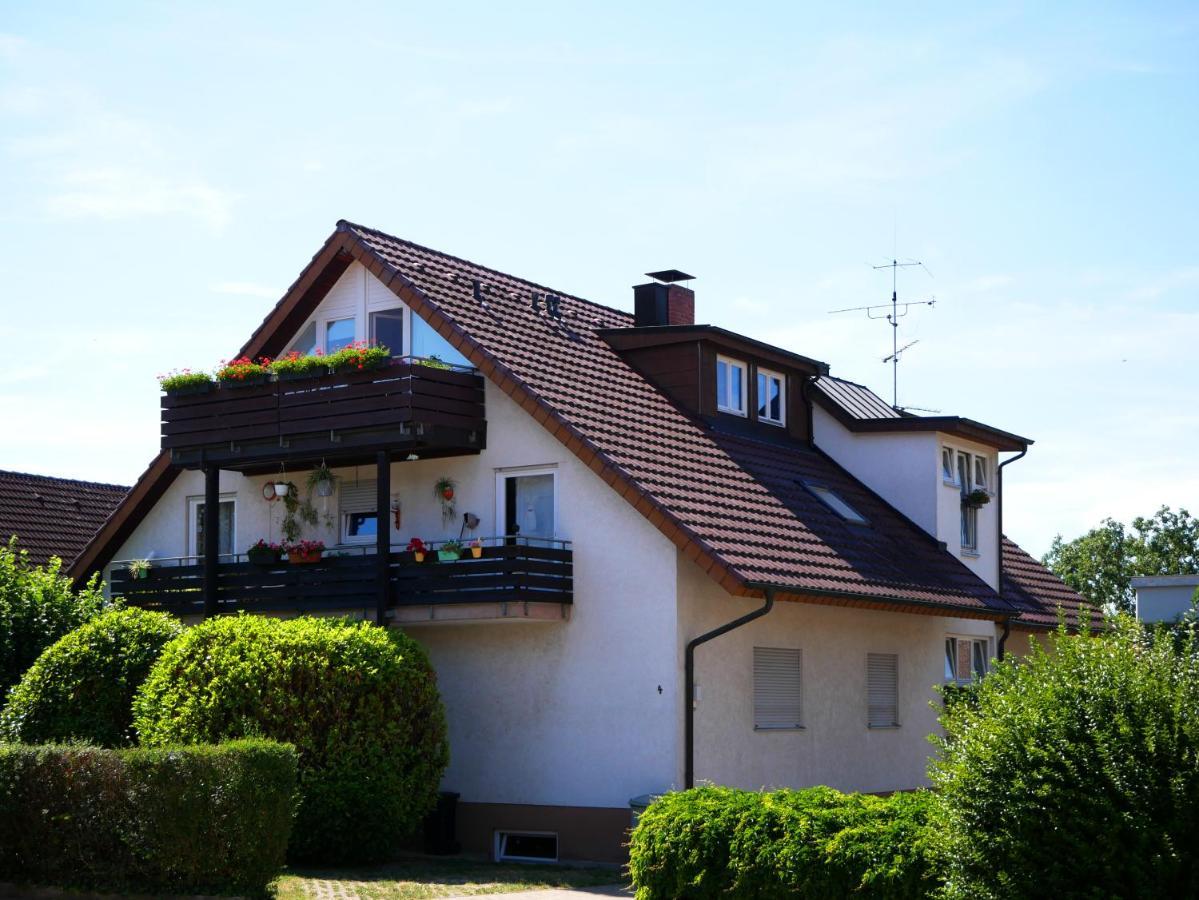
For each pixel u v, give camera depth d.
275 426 22.34
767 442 26.59
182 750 15.38
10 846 15.82
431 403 21.41
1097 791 10.78
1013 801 10.99
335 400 21.80
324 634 18.80
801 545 22.14
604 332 25.91
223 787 15.30
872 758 24.36
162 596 24.02
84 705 20.27
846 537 24.08
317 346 24.41
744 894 12.93
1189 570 47.97
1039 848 10.88
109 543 26.58
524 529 21.77
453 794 21.02
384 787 18.44
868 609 24.62
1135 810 10.62
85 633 20.84
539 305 25.70
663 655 20.06
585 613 20.84
